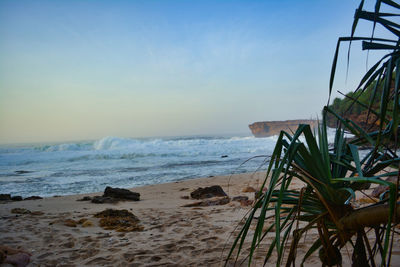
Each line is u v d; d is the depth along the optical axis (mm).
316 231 4461
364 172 1886
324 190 1814
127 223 5812
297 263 3287
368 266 1891
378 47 1429
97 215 6512
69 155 32969
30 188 14203
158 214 6926
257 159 25594
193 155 31781
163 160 27422
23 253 3730
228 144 44188
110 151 35781
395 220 1520
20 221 5957
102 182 15727
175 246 4203
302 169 1787
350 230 1750
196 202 8250
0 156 33656
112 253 3996
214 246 4117
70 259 3822
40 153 36906
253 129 158375
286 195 1925
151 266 3471
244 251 3822
